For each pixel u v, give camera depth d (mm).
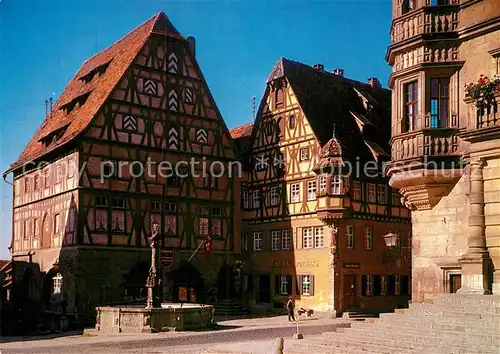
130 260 34875
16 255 41281
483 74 17906
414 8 19500
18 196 42125
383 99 46719
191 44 41000
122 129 35531
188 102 38688
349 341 16234
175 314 27219
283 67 41531
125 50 39250
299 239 39500
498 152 16266
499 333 13867
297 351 16891
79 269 32969
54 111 45312
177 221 37406
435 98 18891
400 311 17141
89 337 26031
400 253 40469
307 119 39531
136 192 35688
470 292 16625
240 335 25438
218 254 39188
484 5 17859
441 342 14234
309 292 38375
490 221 16594
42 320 35312
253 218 43312
